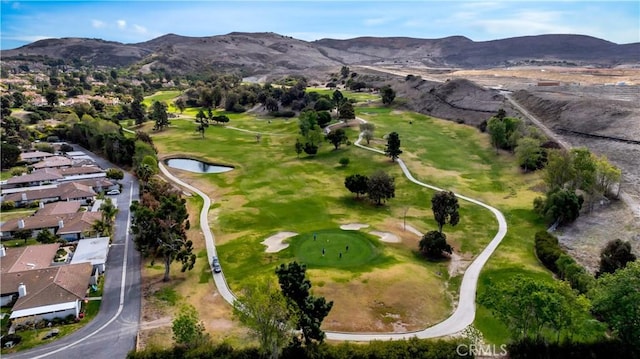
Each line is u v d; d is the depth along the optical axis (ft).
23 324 202.90
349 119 652.89
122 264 270.26
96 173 468.34
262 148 568.00
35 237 315.58
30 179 438.81
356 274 238.27
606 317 171.42
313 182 434.30
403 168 451.94
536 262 264.31
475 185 404.98
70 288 224.74
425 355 166.30
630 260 229.45
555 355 169.17
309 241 290.76
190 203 379.55
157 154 540.11
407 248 286.25
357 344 177.78
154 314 214.90
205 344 178.60
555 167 339.36
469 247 287.89
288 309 168.76
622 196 331.36
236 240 299.79
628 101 520.83
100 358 182.39
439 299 224.12
